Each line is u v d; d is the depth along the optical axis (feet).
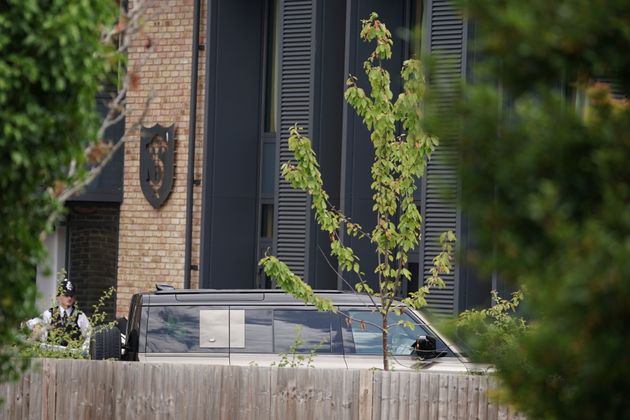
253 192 188.96
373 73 117.29
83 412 113.91
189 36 190.39
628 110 39.40
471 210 39.70
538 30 37.88
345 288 171.94
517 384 42.27
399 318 122.62
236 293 126.41
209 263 186.09
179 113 191.01
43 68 53.06
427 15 159.53
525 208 38.22
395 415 106.93
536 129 38.32
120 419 113.29
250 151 189.37
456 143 40.04
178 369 112.16
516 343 43.83
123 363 113.39
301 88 178.19
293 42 178.91
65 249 205.87
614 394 38.58
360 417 107.76
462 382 104.99
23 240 54.49
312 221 174.40
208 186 186.09
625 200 37.32
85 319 137.39
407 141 116.57
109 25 55.93
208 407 111.34
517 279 38.88
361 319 123.54
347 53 171.94
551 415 41.11
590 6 37.68
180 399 112.06
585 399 39.11
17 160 52.60
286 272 116.16
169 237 192.24
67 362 114.52
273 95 189.98
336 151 177.37
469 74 154.71
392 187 117.19
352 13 172.45
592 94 39.68
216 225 186.50
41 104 53.88
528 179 38.50
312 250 174.09
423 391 106.22
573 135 38.11
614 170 37.86
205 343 124.98
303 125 177.68
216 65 186.80
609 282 35.01
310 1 178.19
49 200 55.47
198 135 189.98
